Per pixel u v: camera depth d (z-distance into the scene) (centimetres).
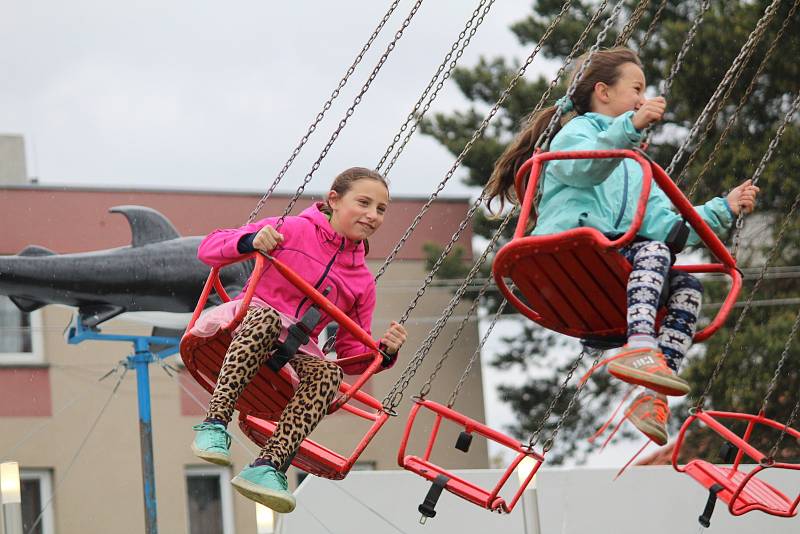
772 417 2208
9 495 980
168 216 2152
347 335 696
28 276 1540
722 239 2280
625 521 1323
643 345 588
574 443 2678
